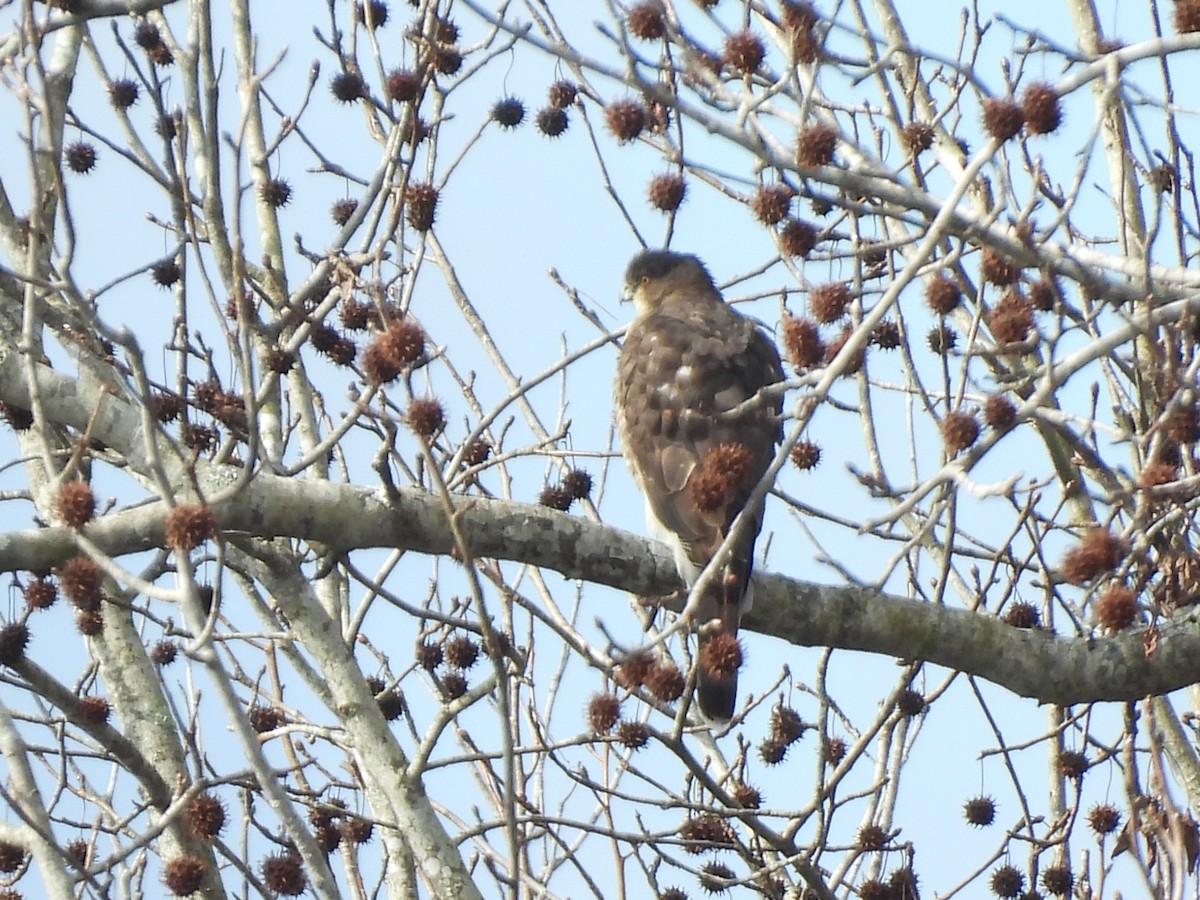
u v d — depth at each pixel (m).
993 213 8.58
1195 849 8.98
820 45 9.09
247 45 13.42
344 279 10.34
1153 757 8.39
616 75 8.30
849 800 11.51
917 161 10.83
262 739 11.16
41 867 9.11
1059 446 11.62
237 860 9.96
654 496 11.50
